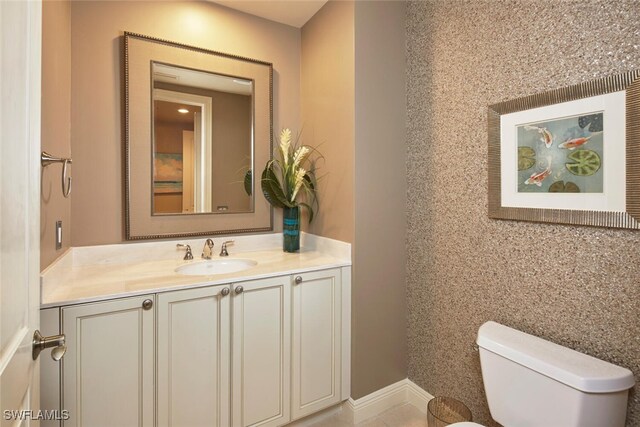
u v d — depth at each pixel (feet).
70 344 3.83
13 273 2.08
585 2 3.79
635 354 3.46
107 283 4.54
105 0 5.61
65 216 4.92
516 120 4.50
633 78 3.38
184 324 4.51
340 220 6.17
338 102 6.17
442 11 5.64
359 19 5.81
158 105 6.07
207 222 6.60
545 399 3.59
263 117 7.13
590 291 3.82
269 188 6.80
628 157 3.44
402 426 5.74
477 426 3.88
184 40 6.31
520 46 4.46
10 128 2.03
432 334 5.93
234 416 4.89
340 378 5.84
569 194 3.94
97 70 5.55
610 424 3.33
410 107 6.32
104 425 4.04
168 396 4.42
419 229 6.16
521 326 4.53
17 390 2.13
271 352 5.19
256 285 5.03
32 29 2.45
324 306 5.66
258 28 7.08
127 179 5.79
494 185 4.81
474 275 5.17
